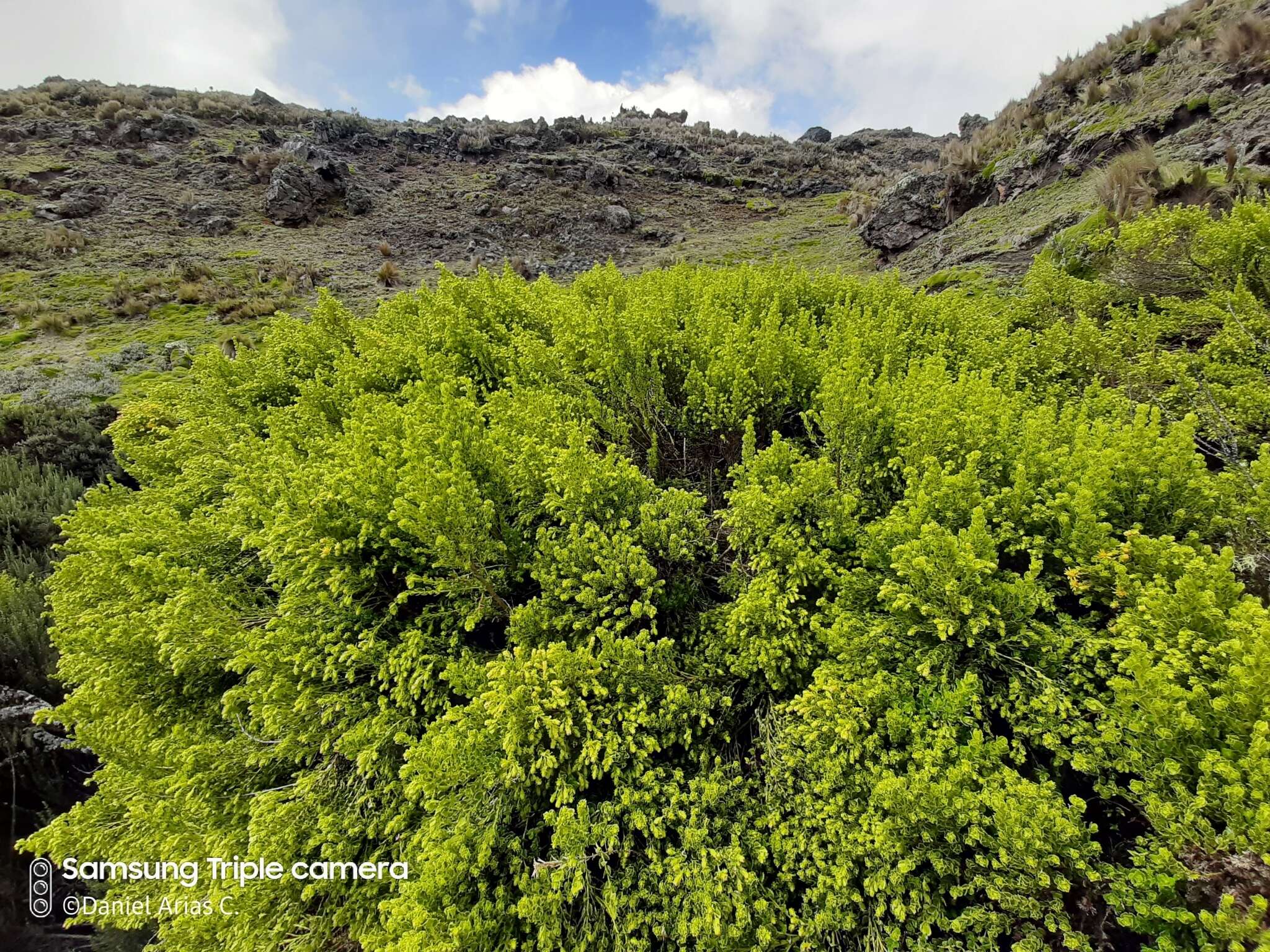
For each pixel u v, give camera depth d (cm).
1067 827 142
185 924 226
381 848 236
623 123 3659
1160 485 207
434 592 267
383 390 496
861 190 1970
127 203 1755
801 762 205
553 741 204
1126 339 350
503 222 1952
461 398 383
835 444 305
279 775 277
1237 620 151
